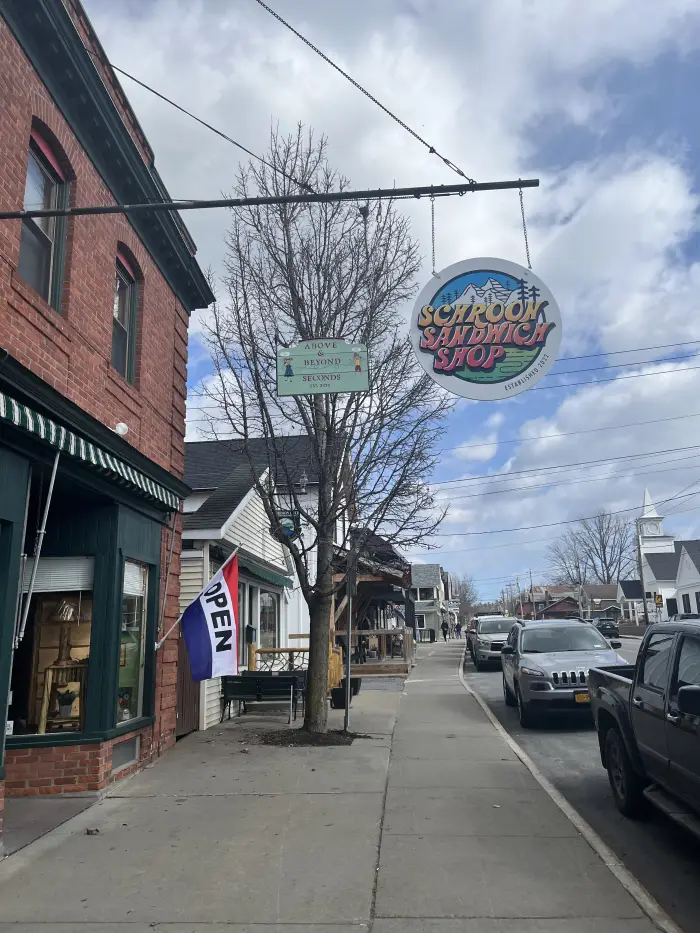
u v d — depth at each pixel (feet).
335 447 33.35
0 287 20.42
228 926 14.32
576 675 37.63
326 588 34.24
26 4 21.98
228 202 17.88
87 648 26.18
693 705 15.56
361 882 16.43
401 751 31.09
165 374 34.22
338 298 33.50
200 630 29.91
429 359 20.58
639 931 13.94
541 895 15.64
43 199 24.70
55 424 21.54
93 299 26.61
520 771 27.22
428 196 18.57
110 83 29.19
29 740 24.07
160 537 31.65
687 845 19.36
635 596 249.96
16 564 19.54
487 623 85.20
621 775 22.13
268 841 19.26
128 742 27.66
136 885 16.37
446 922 14.40
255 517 47.85
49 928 14.26
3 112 21.07
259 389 32.60
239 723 38.70
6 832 20.24
